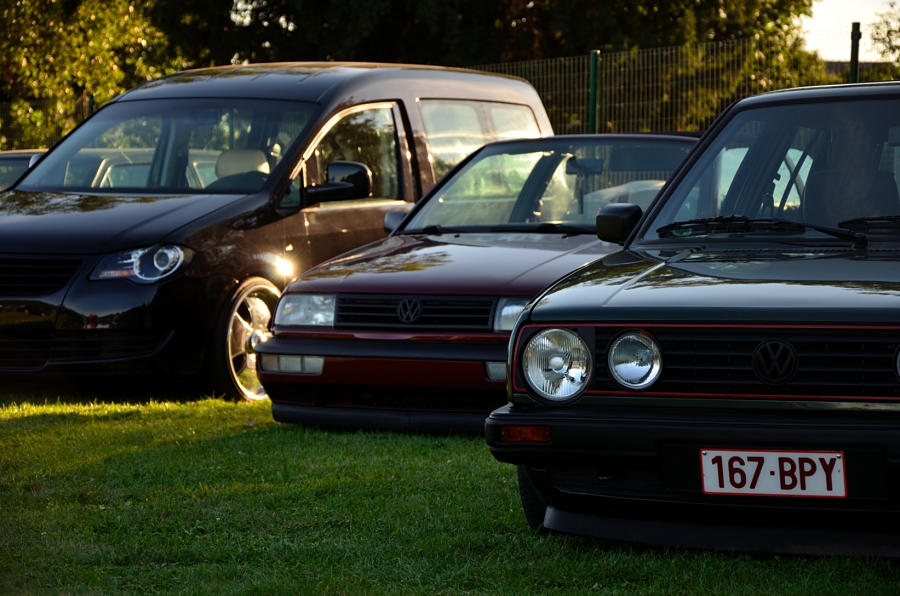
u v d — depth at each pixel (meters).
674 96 21.64
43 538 6.35
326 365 9.05
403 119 13.27
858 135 6.69
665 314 5.30
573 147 10.93
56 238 10.93
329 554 6.02
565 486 5.65
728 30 46.38
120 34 48.25
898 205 6.32
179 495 7.30
